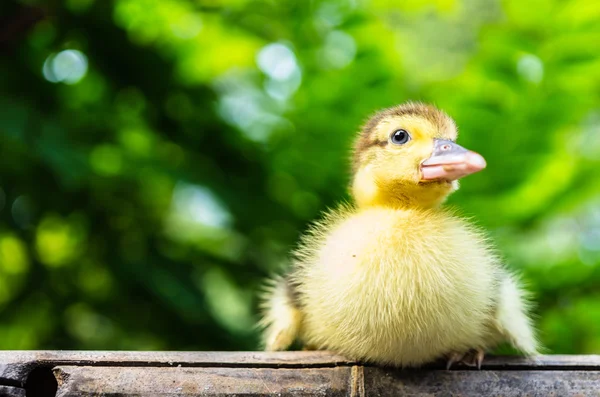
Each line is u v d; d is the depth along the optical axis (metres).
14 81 0.79
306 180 0.78
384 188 0.59
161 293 0.80
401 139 0.59
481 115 0.74
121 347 0.90
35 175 0.81
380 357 0.56
